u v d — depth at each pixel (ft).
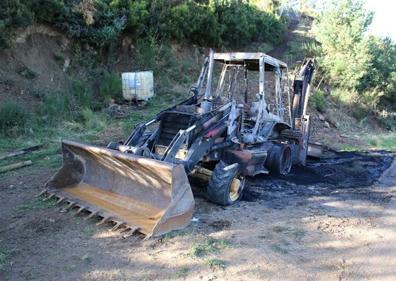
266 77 42.70
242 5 78.64
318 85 71.26
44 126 35.22
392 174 30.96
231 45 74.54
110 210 17.69
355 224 19.08
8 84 38.17
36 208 18.81
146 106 45.75
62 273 13.62
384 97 80.43
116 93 45.83
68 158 20.38
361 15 78.38
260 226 18.03
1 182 23.11
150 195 17.88
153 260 14.51
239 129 23.67
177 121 20.72
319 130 55.42
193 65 62.18
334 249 16.24
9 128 32.83
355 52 75.51
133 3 52.65
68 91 41.93
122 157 17.30
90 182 20.12
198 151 19.99
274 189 24.41
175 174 16.40
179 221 16.87
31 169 25.76
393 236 17.90
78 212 18.12
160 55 56.54
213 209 19.88
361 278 14.15
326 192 24.47
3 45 39.19
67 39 46.60
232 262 14.60
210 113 21.33
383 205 22.38
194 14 62.23
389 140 55.62
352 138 53.62
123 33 53.31
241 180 21.89
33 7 42.09
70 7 45.32
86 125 37.29
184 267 14.10
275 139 30.35
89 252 15.02
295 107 33.42
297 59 77.66
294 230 17.79
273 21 85.10
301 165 32.09
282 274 14.02
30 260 14.42
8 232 16.58
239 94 36.04
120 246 15.48
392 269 14.90
